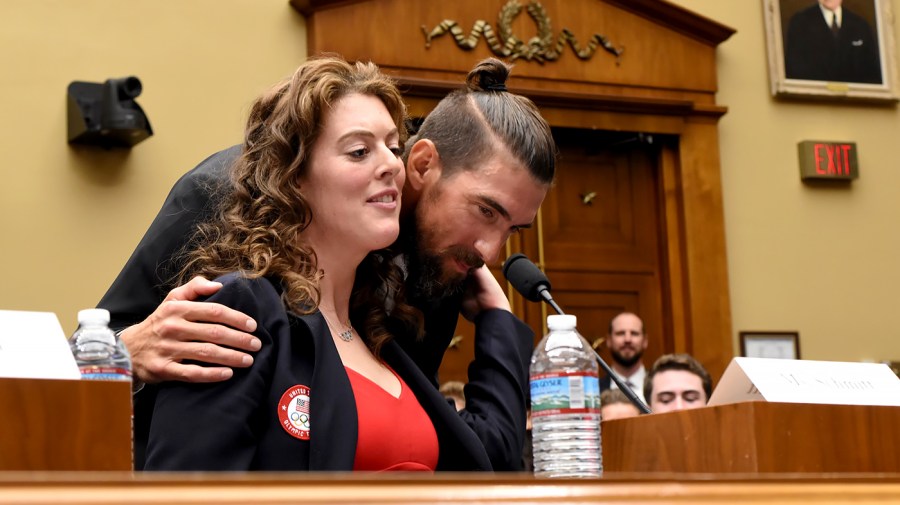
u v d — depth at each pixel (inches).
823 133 292.2
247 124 88.7
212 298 78.0
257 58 247.6
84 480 41.3
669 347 278.5
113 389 60.6
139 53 239.9
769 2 289.9
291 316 80.1
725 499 50.5
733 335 278.2
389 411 81.7
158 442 74.4
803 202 288.5
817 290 285.6
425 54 255.6
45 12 234.8
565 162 280.8
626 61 275.4
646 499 49.5
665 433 79.2
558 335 83.0
